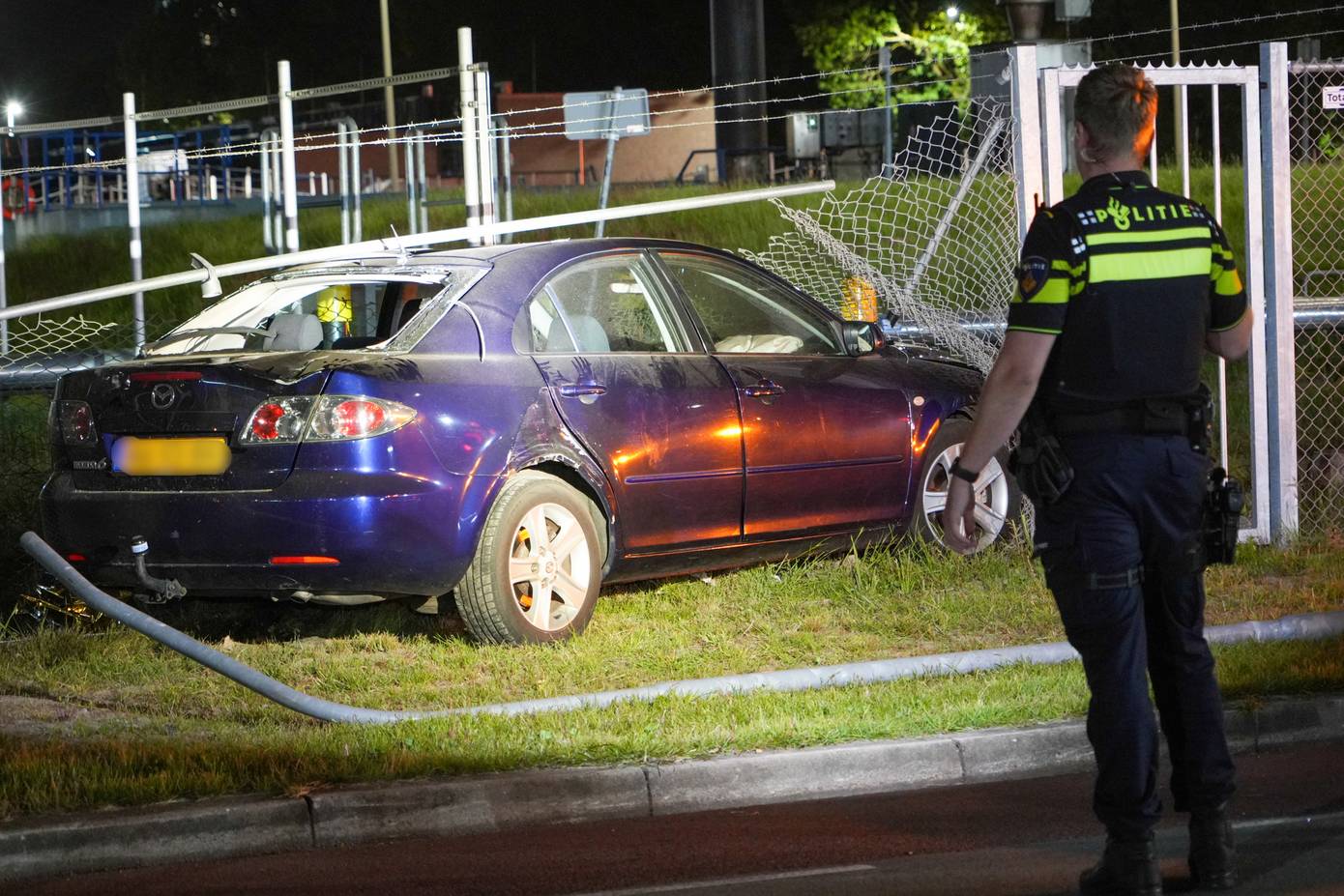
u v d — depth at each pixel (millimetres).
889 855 8367
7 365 19297
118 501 11906
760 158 63281
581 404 12484
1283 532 15281
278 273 13570
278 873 8297
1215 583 13859
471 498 11828
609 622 13055
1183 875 7871
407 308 13453
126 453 11977
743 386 13453
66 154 54312
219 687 11414
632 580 13594
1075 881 7879
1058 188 14836
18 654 12281
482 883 8070
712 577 14352
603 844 8680
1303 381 22656
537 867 8312
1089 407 7445
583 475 12453
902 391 14523
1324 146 27375
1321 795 9195
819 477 13844
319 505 11391
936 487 14812
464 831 8914
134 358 13211
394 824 8820
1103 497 7418
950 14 72188
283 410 11555
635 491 12742
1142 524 7477
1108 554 7398
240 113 99312
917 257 22062
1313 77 25203
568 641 12406
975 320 18906
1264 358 15430
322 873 8281
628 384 12805
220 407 11680
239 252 40906
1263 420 15438
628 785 9203
